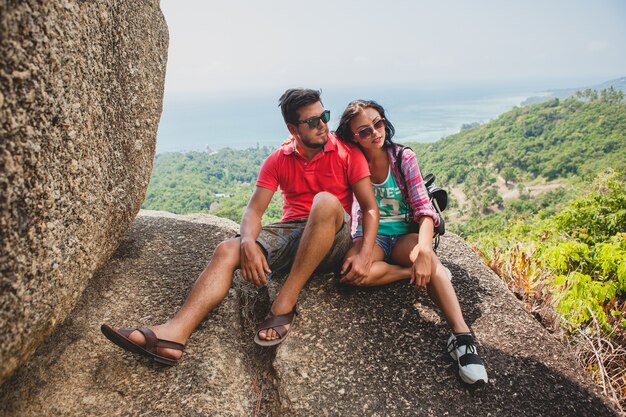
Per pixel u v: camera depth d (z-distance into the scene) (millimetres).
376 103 2215
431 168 109062
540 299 2764
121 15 2049
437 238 2373
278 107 2209
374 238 2166
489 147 105938
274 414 1803
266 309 2340
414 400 1774
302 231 2266
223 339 2012
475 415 1718
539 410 1741
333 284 2387
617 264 3416
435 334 2084
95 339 1938
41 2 1329
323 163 2262
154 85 2492
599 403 1788
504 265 3141
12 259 1273
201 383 1755
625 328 2836
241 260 2002
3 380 1436
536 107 115250
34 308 1424
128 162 2270
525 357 1979
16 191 1271
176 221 3061
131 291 2270
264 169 2314
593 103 102500
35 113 1344
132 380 1753
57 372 1759
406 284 2414
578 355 2412
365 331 2090
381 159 2314
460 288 2453
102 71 1888
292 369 1899
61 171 1540
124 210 2246
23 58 1256
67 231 1617
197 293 1881
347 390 1812
